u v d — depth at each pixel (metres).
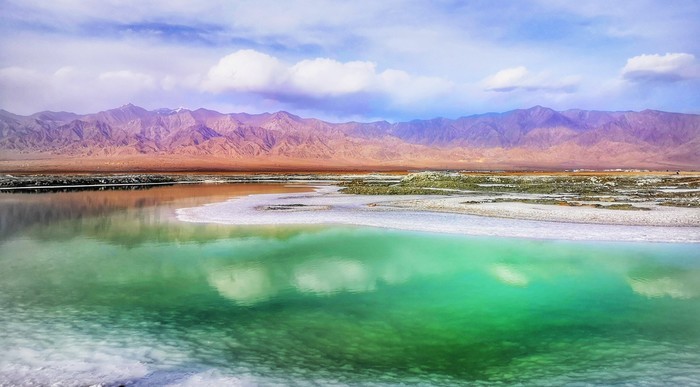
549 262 16.34
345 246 18.80
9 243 19.67
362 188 51.62
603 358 9.19
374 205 33.53
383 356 9.29
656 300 12.64
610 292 13.30
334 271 15.27
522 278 14.61
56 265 15.96
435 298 12.77
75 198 42.81
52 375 8.16
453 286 13.79
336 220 25.50
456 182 56.81
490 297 12.88
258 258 16.94
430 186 56.12
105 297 12.66
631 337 10.24
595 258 16.80
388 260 16.67
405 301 12.53
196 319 11.10
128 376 8.16
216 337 10.04
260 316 11.35
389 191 47.94
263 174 131.12
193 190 55.28
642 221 24.23
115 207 33.59
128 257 17.09
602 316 11.52
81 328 10.43
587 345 9.84
